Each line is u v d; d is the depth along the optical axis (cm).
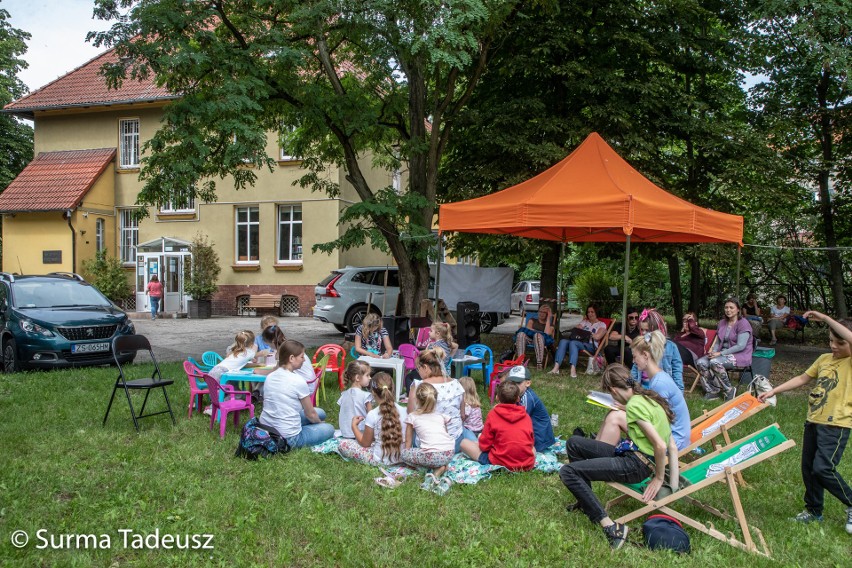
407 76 1354
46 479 523
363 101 1316
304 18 1086
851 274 2062
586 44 1424
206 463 568
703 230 877
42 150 2620
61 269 2439
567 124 1367
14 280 1180
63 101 2552
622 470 443
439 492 508
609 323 1143
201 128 1102
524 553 410
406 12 1071
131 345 704
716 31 1672
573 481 445
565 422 746
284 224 2372
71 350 1072
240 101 1008
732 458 452
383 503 482
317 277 2300
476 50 1093
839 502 514
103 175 2523
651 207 823
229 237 2400
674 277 1864
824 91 1678
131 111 2516
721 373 892
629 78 1472
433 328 895
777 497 523
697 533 446
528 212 848
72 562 386
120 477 529
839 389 453
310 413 631
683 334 991
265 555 404
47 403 807
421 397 561
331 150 1468
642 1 1493
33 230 2469
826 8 1228
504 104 1409
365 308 1666
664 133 1501
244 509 466
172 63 980
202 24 1094
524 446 554
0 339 1114
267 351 821
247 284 2386
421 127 1356
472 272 1747
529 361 1245
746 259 1995
